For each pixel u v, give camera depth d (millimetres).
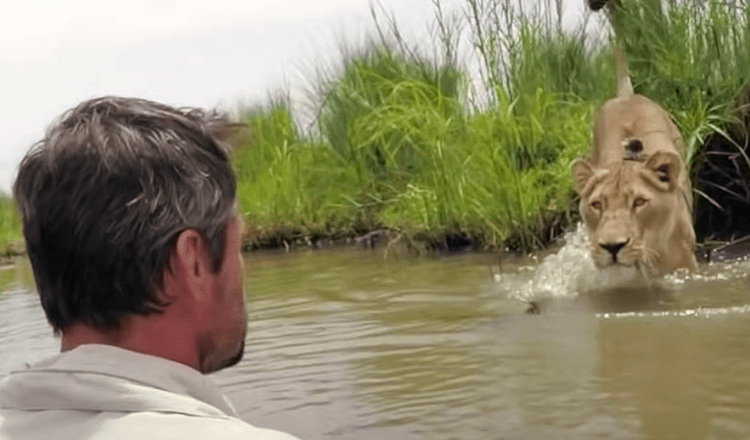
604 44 9070
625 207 5453
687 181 6375
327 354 4441
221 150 1239
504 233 8070
